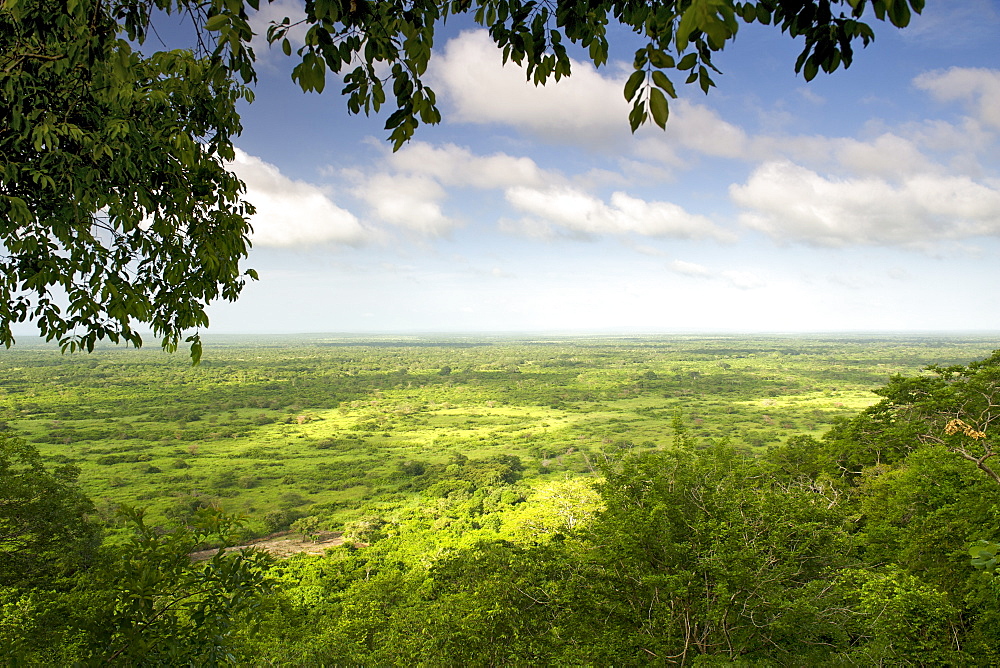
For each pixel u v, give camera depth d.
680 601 8.60
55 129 2.94
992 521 10.32
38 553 11.09
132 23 2.47
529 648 9.51
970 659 8.49
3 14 2.55
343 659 13.48
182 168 3.85
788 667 8.17
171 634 3.49
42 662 5.38
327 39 1.80
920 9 1.25
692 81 1.50
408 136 2.09
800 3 1.48
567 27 1.97
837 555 9.27
